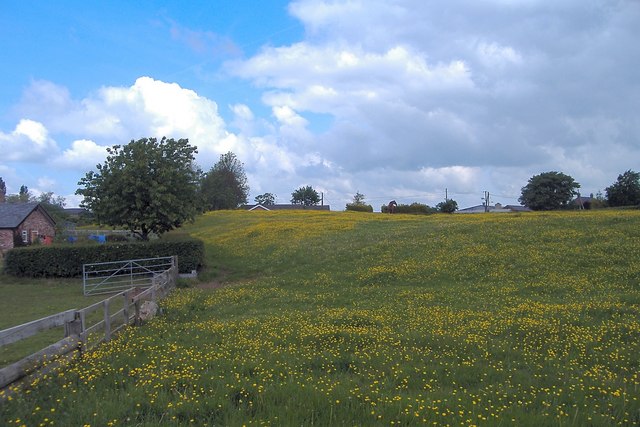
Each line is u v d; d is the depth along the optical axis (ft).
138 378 28.04
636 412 23.00
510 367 32.09
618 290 61.72
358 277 80.12
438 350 36.63
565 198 227.20
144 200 110.32
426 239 100.32
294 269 92.53
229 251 117.60
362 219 154.92
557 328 42.52
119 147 111.55
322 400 23.67
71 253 95.20
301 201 437.58
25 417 21.15
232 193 346.33
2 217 169.99
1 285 89.15
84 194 108.99
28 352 37.86
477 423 21.02
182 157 114.01
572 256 78.74
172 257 90.27
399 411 22.26
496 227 104.27
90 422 20.89
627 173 221.87
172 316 54.70
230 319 52.70
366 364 32.40
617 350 35.96
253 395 25.00
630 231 89.10
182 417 22.04
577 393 26.17
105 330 39.01
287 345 38.60
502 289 65.82
